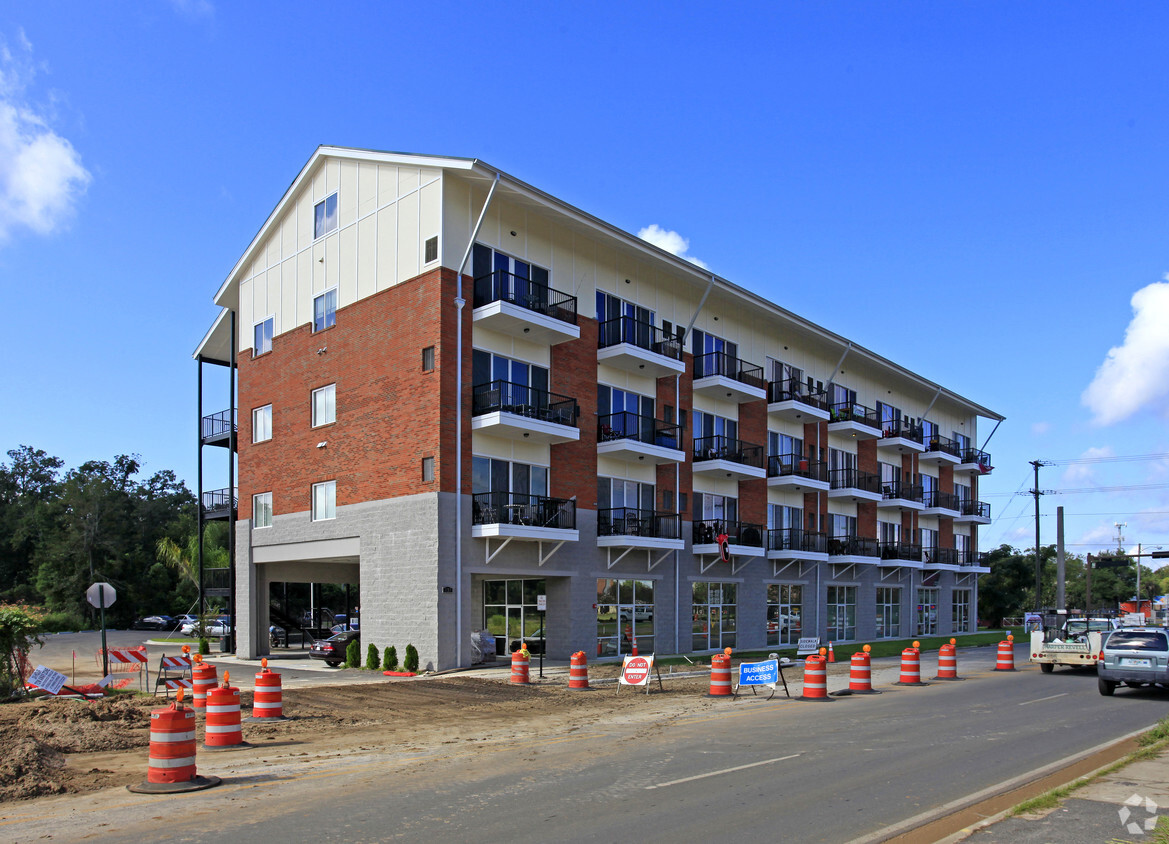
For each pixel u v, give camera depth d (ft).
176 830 27.30
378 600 92.94
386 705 62.28
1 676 66.28
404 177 95.76
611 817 28.25
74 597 243.60
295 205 111.55
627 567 106.32
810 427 144.36
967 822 27.40
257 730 50.26
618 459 107.76
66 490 256.32
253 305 117.80
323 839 25.86
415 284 92.63
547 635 99.50
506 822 27.63
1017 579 242.99
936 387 179.22
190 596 252.83
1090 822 26.50
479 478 91.25
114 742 45.39
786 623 134.00
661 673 87.92
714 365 121.60
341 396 101.19
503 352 95.30
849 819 27.94
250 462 115.44
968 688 74.95
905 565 158.40
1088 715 55.42
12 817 29.55
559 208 97.66
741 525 121.80
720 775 35.29
